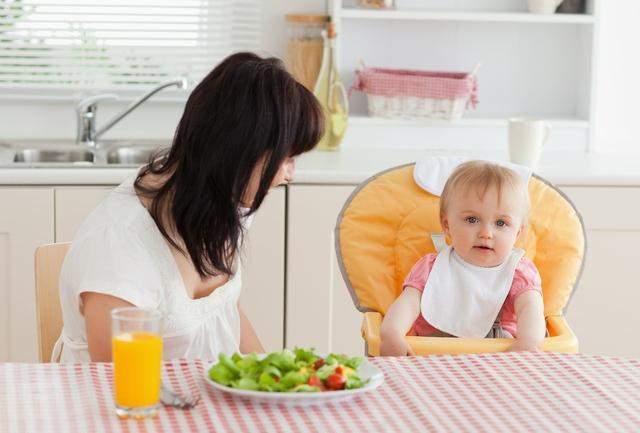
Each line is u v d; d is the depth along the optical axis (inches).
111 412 54.6
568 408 57.0
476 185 86.5
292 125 69.2
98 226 73.0
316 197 120.0
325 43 134.1
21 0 139.4
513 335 88.4
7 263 117.6
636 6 146.7
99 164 120.6
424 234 90.7
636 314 126.0
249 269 120.9
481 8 145.5
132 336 53.1
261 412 55.1
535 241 90.5
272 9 142.6
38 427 52.2
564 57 147.5
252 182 70.5
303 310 122.6
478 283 87.7
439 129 141.6
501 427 53.9
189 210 70.0
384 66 145.2
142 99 131.8
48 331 80.7
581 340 126.1
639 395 59.4
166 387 57.5
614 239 124.1
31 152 132.7
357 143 140.7
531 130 122.6
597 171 123.6
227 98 68.5
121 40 142.3
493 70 146.8
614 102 148.6
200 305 75.9
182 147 70.2
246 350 82.7
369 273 89.9
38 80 141.1
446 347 80.5
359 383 57.7
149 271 72.5
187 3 141.8
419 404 56.9
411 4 145.1
